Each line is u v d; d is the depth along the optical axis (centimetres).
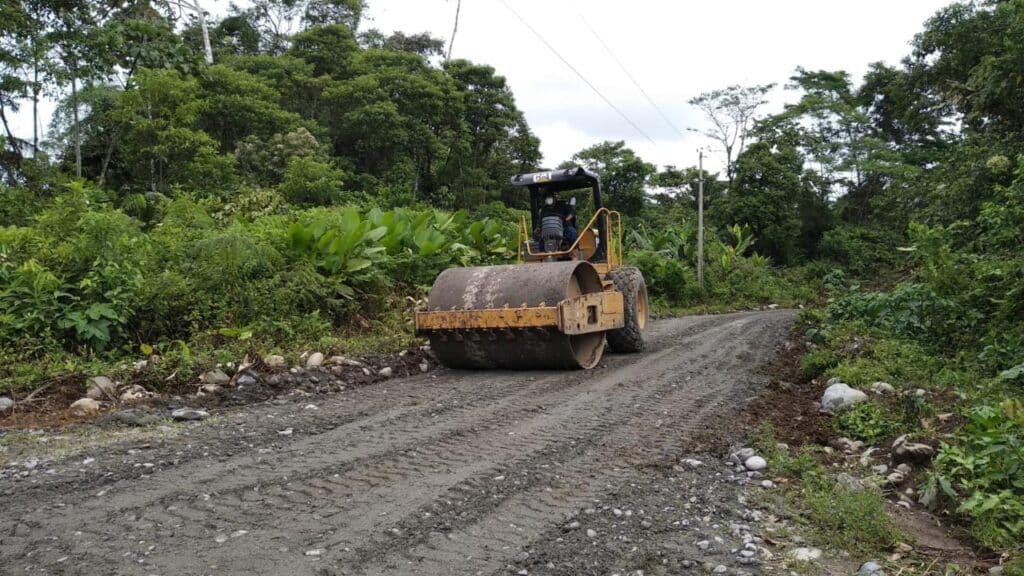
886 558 371
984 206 1119
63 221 988
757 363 953
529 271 892
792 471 499
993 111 1472
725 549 375
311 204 2117
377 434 590
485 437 582
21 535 382
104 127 2031
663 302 2286
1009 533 388
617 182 3619
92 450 538
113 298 862
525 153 3834
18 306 819
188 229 1158
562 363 888
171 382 753
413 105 3170
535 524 402
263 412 674
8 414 650
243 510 417
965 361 844
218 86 2562
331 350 916
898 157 4053
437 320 873
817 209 3694
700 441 572
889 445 548
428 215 1550
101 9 1705
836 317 1164
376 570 343
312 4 4200
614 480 478
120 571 338
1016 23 1383
